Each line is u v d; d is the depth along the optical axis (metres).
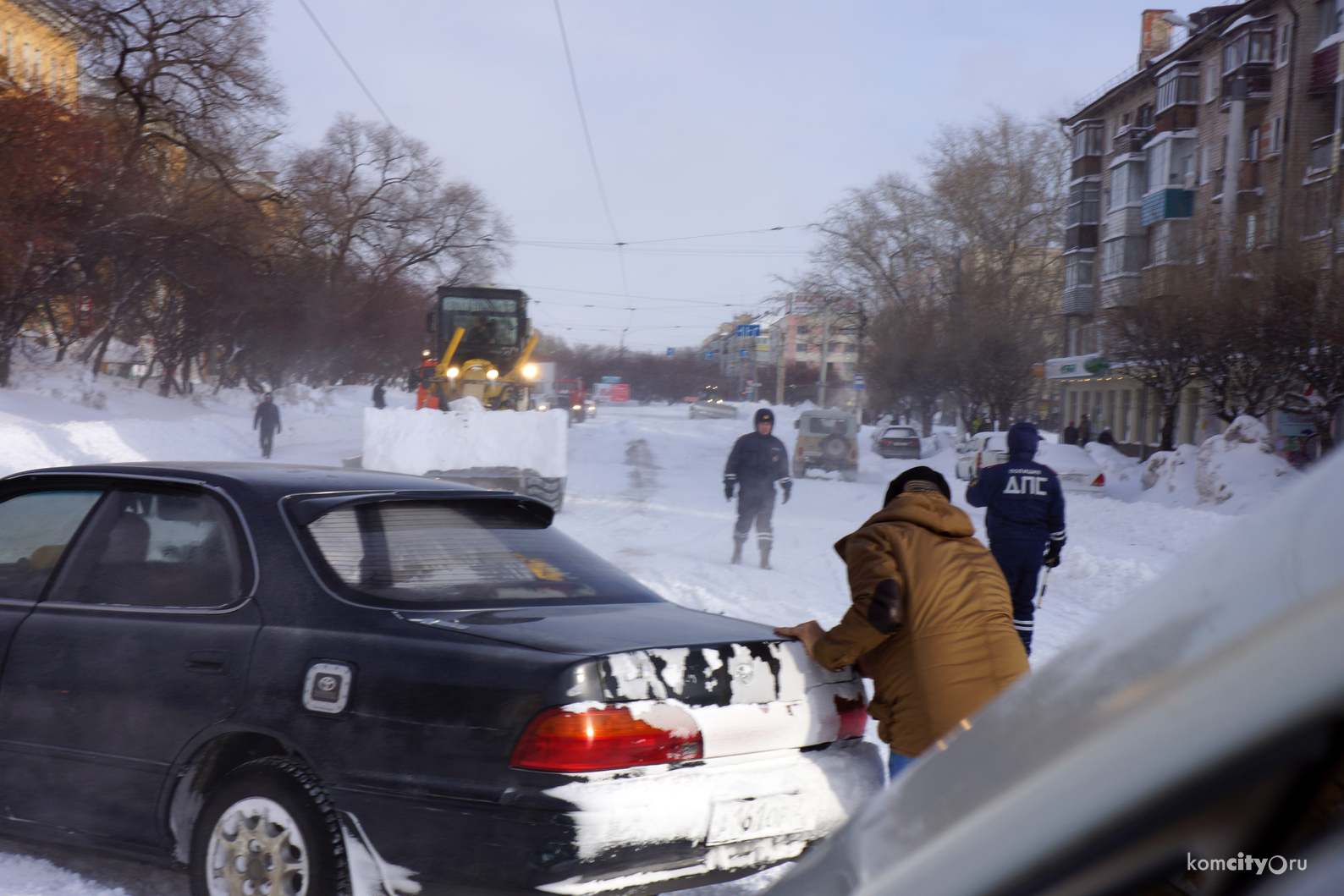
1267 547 0.61
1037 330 50.06
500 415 16.61
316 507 3.69
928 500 3.82
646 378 167.50
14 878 3.89
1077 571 13.52
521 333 27.09
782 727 3.37
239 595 3.56
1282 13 37.31
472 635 3.22
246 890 3.29
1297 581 0.56
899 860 0.74
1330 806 0.50
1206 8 42.38
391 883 3.08
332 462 32.28
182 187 39.00
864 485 31.19
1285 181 25.66
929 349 48.41
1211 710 0.55
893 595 3.50
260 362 59.06
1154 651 0.63
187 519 3.83
